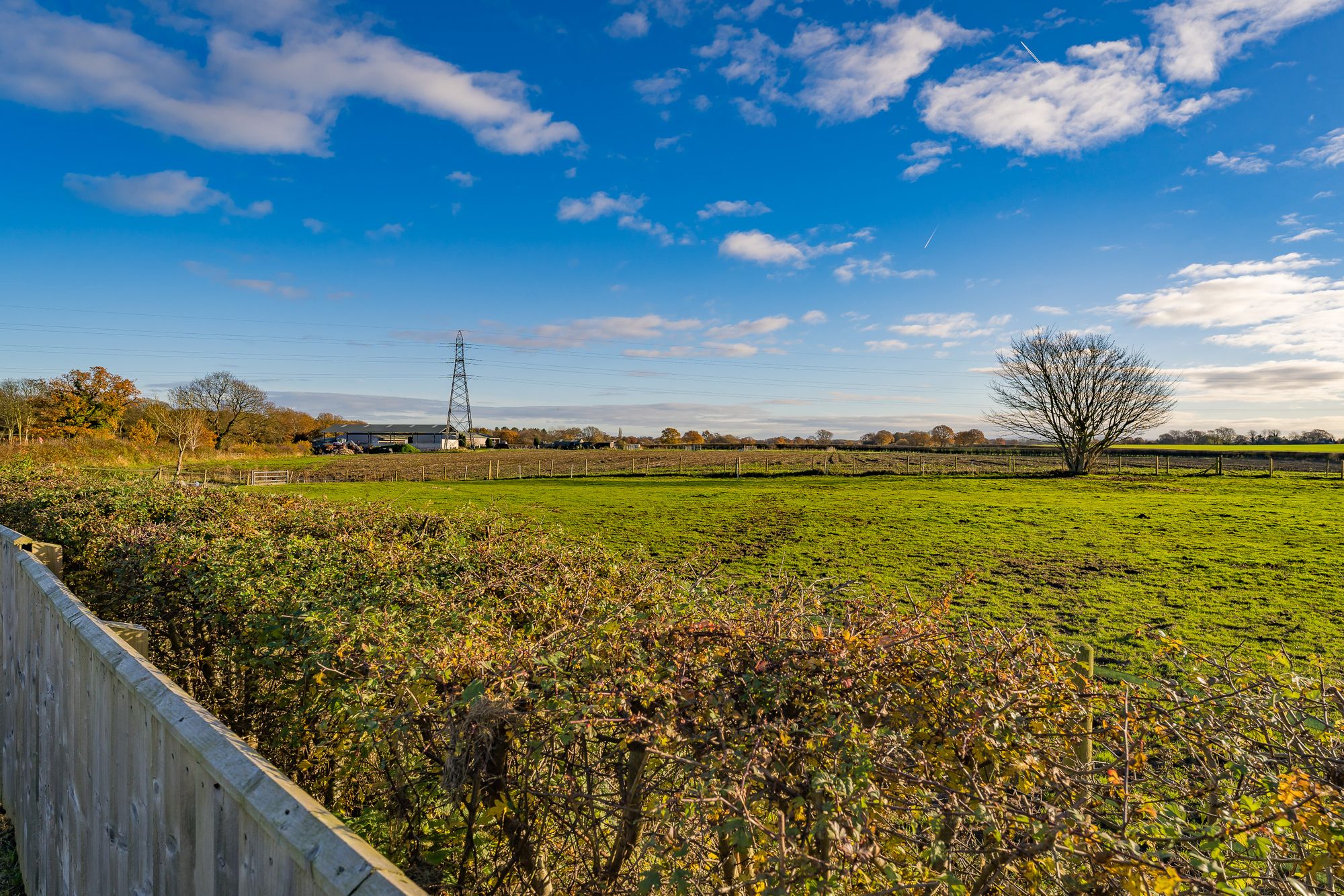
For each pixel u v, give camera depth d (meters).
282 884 1.42
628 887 2.24
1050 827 1.69
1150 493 26.55
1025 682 2.15
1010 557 13.67
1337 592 10.34
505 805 2.21
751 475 41.28
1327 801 1.88
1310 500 22.81
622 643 2.30
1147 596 10.33
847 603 2.63
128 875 2.23
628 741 2.07
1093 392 39.84
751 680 2.06
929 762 1.96
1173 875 1.61
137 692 2.12
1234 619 8.96
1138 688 2.40
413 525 5.62
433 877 2.75
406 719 2.11
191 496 7.70
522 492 30.88
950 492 28.20
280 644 3.08
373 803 3.12
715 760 1.84
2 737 4.18
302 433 127.12
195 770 1.80
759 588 5.22
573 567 3.75
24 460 15.86
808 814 1.78
